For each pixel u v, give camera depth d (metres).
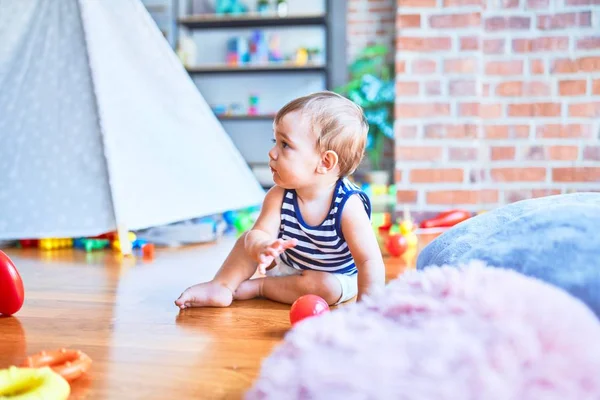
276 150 1.18
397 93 2.78
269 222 1.24
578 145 2.86
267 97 5.50
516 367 0.54
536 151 2.88
